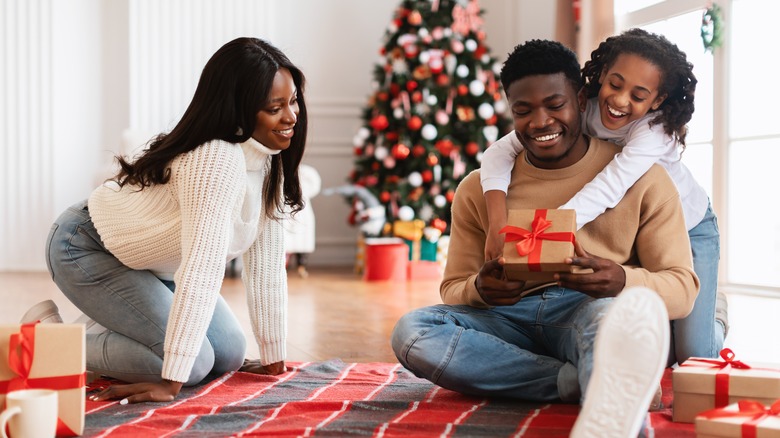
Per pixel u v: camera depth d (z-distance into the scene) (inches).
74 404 58.8
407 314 71.8
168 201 74.5
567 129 69.4
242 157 72.6
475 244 76.7
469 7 225.3
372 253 207.3
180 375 70.7
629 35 73.1
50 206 241.9
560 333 69.6
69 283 78.4
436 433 59.7
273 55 73.9
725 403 61.2
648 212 70.1
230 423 64.1
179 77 242.2
